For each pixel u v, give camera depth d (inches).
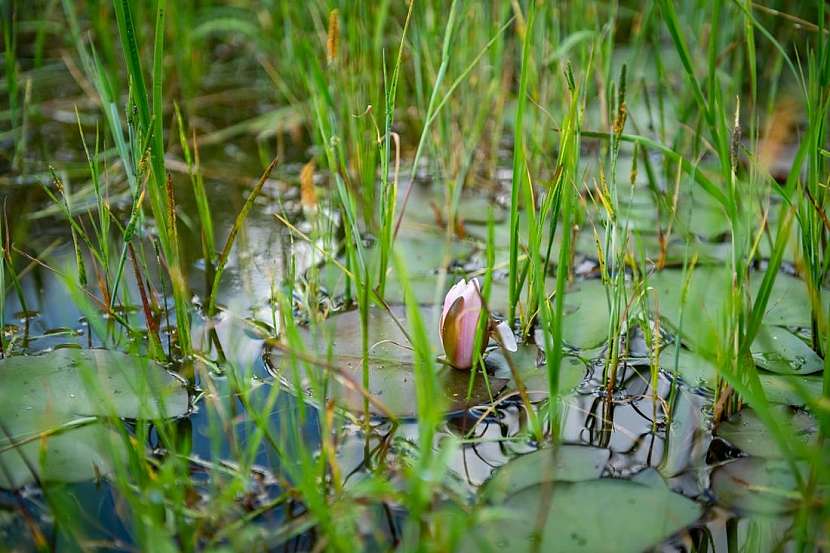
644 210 52.6
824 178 47.7
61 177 55.2
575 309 45.1
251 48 75.4
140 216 44.6
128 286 46.8
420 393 36.4
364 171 50.3
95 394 39.9
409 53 61.6
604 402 40.7
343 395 40.1
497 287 46.6
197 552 34.9
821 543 34.9
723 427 39.2
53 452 37.7
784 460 37.8
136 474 36.4
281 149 58.2
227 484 36.9
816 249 42.6
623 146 60.2
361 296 41.6
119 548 35.1
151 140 41.8
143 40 65.4
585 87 45.1
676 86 66.8
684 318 44.0
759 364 41.7
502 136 61.9
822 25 43.3
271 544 35.2
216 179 56.5
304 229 51.6
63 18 75.5
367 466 37.7
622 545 34.8
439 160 56.0
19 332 43.9
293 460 37.9
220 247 50.0
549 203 41.8
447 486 37.0
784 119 57.0
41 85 65.9
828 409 35.7
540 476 37.2
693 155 54.2
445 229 51.3
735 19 59.6
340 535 34.5
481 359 39.4
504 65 60.1
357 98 54.4
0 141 59.5
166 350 43.1
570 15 60.1
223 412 39.0
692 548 35.2
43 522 35.9
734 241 40.3
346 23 57.6
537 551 34.6
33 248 49.6
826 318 42.9
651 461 38.1
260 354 42.8
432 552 34.2
